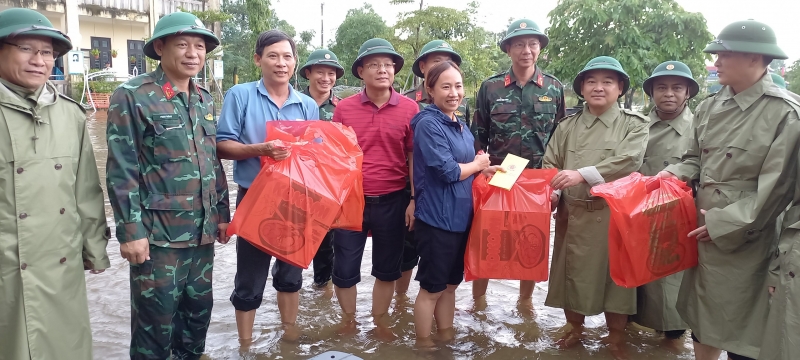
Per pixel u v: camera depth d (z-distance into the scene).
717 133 2.83
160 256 2.64
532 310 4.00
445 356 3.24
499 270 3.20
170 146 2.61
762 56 2.61
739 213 2.64
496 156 4.25
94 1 23.31
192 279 2.84
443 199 3.11
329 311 3.92
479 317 3.86
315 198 2.81
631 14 11.72
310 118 3.42
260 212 2.78
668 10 11.73
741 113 2.72
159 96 2.60
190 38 2.64
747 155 2.68
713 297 2.81
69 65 20.72
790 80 19.20
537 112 4.13
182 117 2.67
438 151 3.02
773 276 2.56
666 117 3.81
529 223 3.15
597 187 2.95
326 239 4.31
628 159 3.30
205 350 3.24
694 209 2.97
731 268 2.76
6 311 2.23
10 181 2.22
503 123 4.17
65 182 2.38
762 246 2.73
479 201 3.22
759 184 2.60
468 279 3.22
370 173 3.48
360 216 3.09
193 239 2.72
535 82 4.16
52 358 2.34
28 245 2.24
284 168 2.80
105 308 3.75
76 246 2.44
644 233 2.88
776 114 2.59
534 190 3.21
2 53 2.23
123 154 2.49
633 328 3.76
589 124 3.49
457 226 3.14
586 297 3.40
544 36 4.06
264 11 25.25
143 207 2.60
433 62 4.25
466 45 16.72
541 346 3.42
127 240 2.49
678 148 3.70
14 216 2.22
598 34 12.07
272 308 3.95
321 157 2.89
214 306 3.91
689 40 11.85
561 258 3.58
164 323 2.69
